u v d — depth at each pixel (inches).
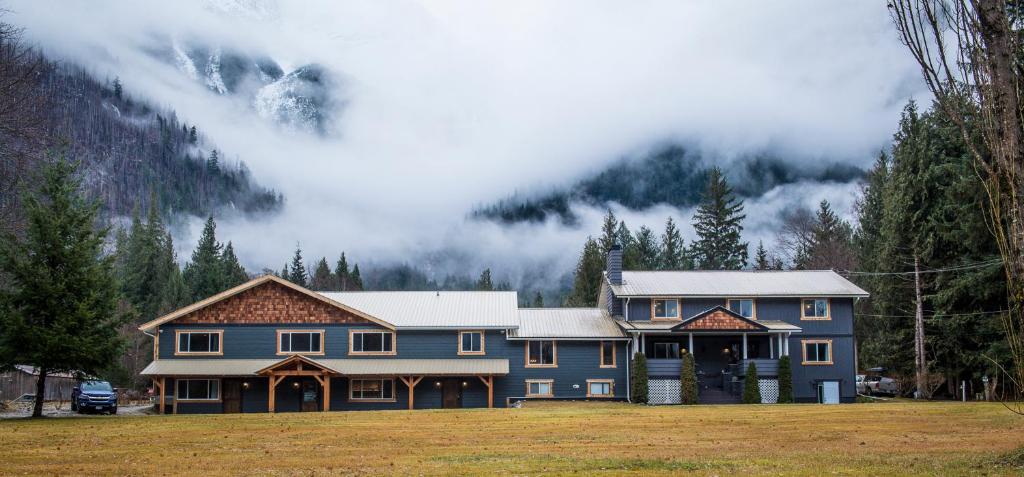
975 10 519.5
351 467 663.1
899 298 1993.1
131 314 1392.7
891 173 2142.0
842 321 1935.3
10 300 1298.0
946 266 1840.6
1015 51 515.2
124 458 736.3
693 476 582.2
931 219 1828.2
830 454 713.0
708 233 4229.8
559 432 964.6
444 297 2037.4
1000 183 524.1
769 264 3850.9
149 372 1713.8
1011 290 519.5
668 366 1822.1
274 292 1835.6
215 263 3587.6
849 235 3260.3
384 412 1406.3
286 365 1718.8
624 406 1624.0
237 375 1715.1
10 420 1256.2
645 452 749.3
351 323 1834.4
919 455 692.7
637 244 4072.3
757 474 583.2
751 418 1162.0
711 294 1923.0
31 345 1278.3
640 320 1932.8
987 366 1726.1
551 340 1877.5
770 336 1871.3
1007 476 545.3
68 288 1337.4
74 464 693.9
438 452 768.3
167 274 3545.8
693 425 1051.9
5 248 1295.5
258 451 789.9
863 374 2479.1
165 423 1162.6
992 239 1660.9
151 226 4291.3
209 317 1815.9
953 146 1845.5
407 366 1790.1
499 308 1959.9
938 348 1862.7
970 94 533.3
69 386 2316.7
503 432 970.7
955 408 1291.8
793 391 1904.5
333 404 1814.7
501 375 1785.2
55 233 1317.7
